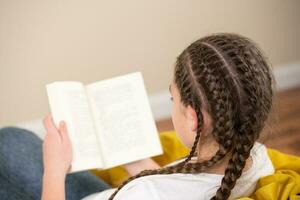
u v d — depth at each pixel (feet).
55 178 3.04
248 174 2.72
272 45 8.24
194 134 2.54
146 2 7.09
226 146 2.36
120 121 3.52
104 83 3.58
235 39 2.44
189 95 2.40
